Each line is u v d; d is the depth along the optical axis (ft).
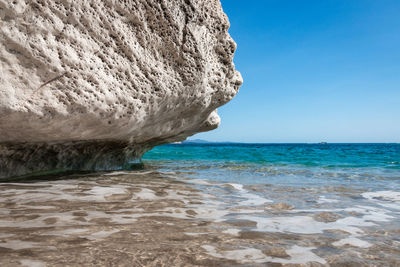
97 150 13.62
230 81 14.71
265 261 4.50
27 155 10.77
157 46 11.43
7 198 7.76
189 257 4.49
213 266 4.24
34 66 8.36
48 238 4.97
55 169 12.37
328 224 6.70
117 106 10.35
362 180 15.05
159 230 5.71
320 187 12.34
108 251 4.54
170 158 34.22
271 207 8.36
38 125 8.87
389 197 10.30
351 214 7.73
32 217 6.18
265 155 45.01
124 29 10.44
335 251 5.02
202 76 12.68
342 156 43.65
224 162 27.68
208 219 6.76
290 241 5.44
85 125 10.03
